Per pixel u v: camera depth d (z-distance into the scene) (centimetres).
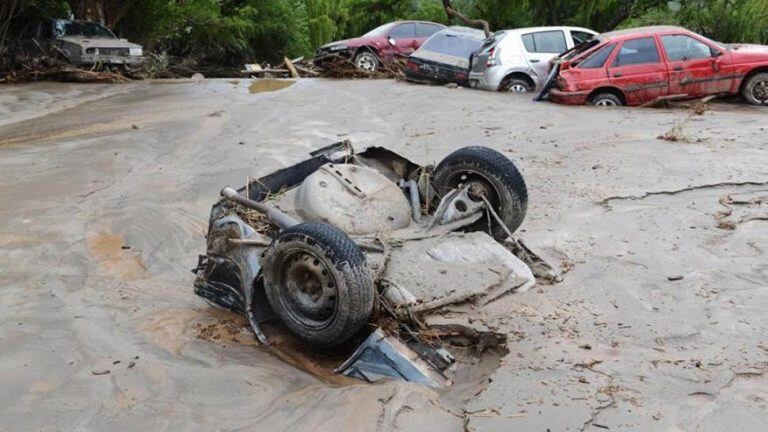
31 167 1072
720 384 403
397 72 2306
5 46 2689
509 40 1773
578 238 671
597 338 459
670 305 513
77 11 3122
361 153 651
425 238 536
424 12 3878
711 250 629
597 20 3050
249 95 1855
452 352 460
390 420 387
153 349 500
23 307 580
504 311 480
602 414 374
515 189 578
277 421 398
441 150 1086
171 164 1076
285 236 468
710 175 866
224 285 549
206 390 438
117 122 1466
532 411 379
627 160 962
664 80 1474
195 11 3588
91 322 548
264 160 1057
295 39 4212
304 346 504
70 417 411
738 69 1451
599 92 1508
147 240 753
